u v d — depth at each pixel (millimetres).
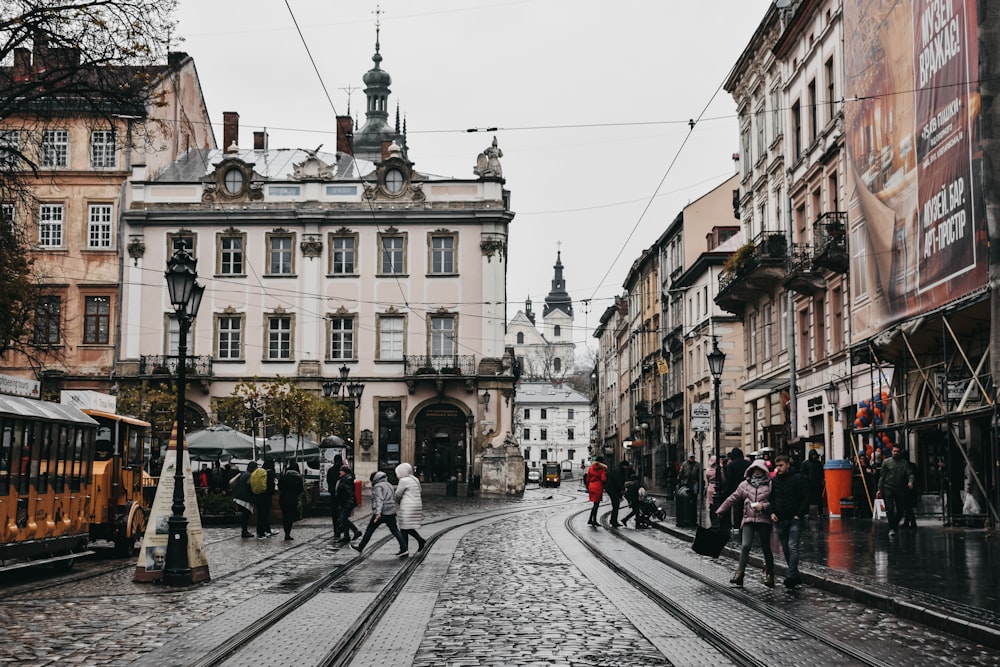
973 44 22391
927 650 9977
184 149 67438
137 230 60688
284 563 19266
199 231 61156
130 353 59938
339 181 61781
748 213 46469
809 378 37344
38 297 30844
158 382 59469
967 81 22672
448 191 61438
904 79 26531
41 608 13219
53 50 22531
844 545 19703
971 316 23953
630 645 10250
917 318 25562
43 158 26219
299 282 61125
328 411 48906
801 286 36188
